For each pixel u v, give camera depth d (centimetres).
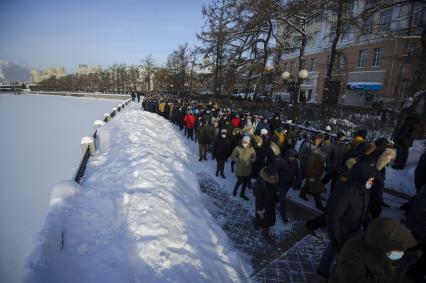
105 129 1123
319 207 541
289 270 375
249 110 1814
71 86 8750
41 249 274
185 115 1392
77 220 382
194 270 297
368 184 284
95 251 317
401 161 724
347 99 2850
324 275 348
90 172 621
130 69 7081
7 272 367
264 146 690
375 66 2505
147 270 273
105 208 413
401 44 2202
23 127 1816
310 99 3462
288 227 491
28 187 725
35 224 520
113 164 620
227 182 714
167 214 381
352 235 281
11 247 432
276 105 1625
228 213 539
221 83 2303
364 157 361
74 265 290
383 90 2369
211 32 2102
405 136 714
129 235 325
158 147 816
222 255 373
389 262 177
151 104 2094
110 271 280
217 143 733
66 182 451
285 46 1872
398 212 536
